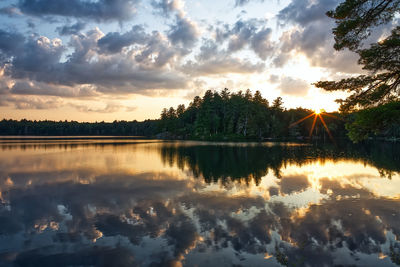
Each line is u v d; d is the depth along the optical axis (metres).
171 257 6.59
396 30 8.85
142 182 15.52
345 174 18.06
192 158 27.98
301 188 13.84
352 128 10.38
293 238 7.62
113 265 6.23
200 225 8.66
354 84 9.30
